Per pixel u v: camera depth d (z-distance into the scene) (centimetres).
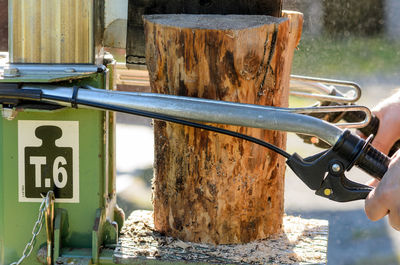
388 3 695
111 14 192
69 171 178
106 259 176
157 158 187
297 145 473
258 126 160
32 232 176
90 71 171
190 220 182
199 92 171
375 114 221
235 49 165
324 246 185
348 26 659
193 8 191
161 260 173
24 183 179
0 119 176
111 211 193
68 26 173
